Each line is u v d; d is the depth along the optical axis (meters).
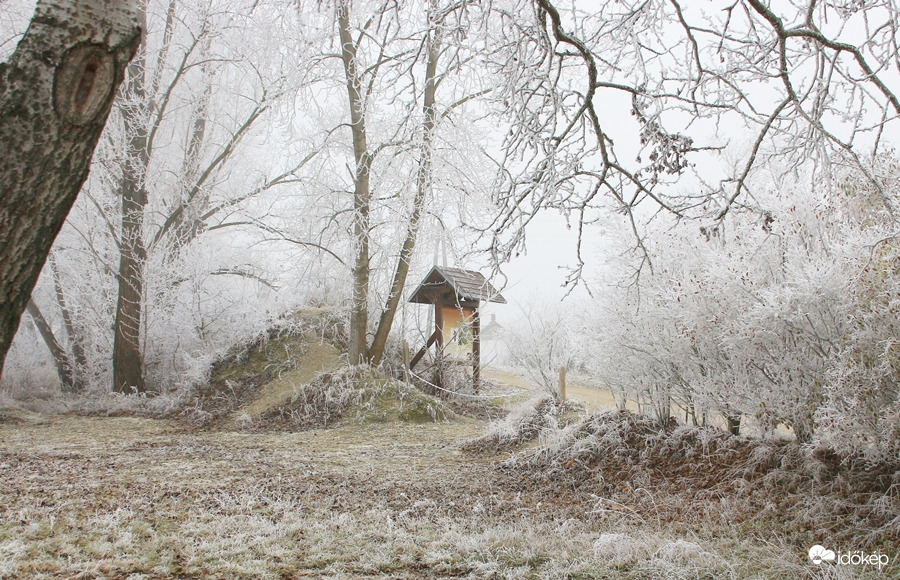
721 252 6.61
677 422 7.73
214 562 4.41
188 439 10.90
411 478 7.45
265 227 15.63
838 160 4.51
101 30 2.11
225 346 16.58
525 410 10.69
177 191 16.56
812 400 6.02
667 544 4.54
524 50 4.15
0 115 2.03
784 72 3.43
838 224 6.00
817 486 5.43
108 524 5.14
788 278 6.08
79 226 16.53
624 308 7.52
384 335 14.73
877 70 4.09
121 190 15.60
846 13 4.06
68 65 2.07
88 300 16.50
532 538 5.02
